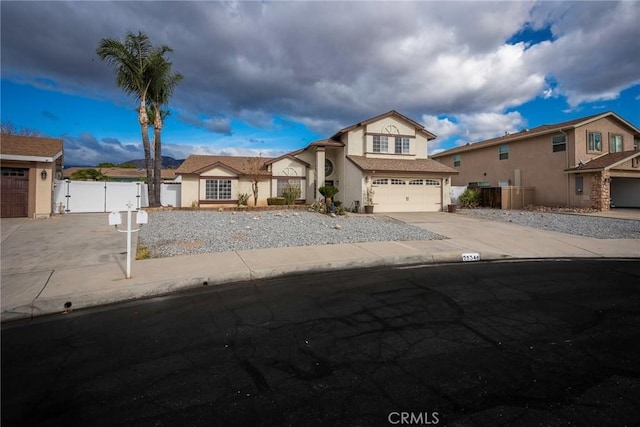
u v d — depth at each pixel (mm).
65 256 7984
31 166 15664
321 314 4691
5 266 7000
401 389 2883
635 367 3258
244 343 3807
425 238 11039
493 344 3756
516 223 15461
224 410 2617
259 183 23422
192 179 21938
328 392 2846
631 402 2693
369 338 3908
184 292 5840
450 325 4293
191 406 2672
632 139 24344
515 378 3055
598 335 4004
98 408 2656
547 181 24188
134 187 20828
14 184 15555
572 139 22516
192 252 8445
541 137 24578
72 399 2777
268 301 5273
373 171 20078
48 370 3256
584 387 2912
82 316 4750
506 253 8984
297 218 16047
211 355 3529
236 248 8961
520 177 26141
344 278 6668
